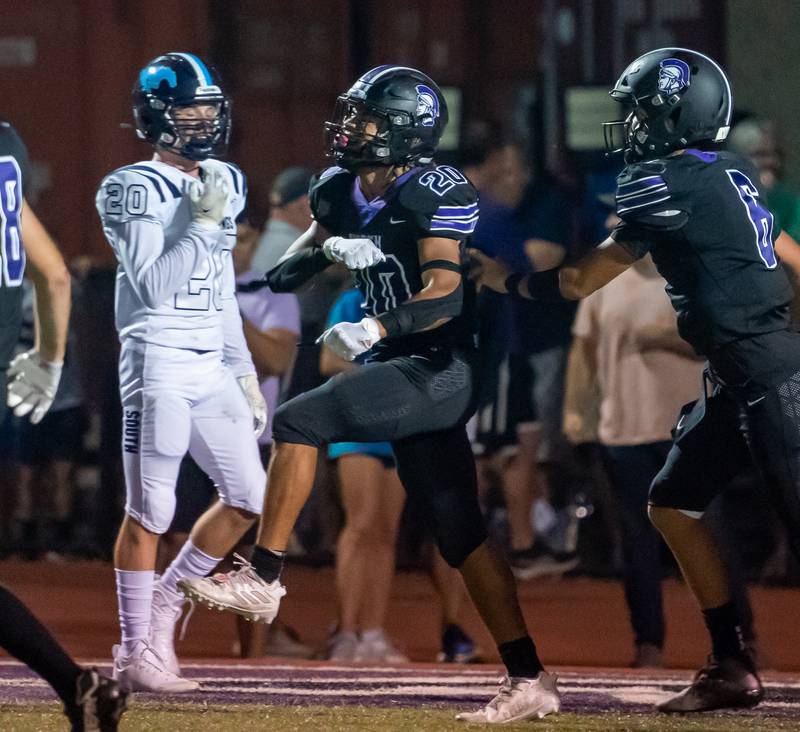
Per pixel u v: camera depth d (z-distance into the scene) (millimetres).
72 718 15117
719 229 18156
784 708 20094
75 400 43344
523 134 41656
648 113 18484
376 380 17969
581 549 39656
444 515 18359
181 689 20875
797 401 18312
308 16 66875
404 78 18234
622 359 26625
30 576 40469
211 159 21062
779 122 53000
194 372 20812
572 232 33344
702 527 19562
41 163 67000
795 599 36625
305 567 41625
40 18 67000
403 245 18047
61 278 17172
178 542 26172
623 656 29641
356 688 21344
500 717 18359
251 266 27031
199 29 67062
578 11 57906
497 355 34969
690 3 56969
